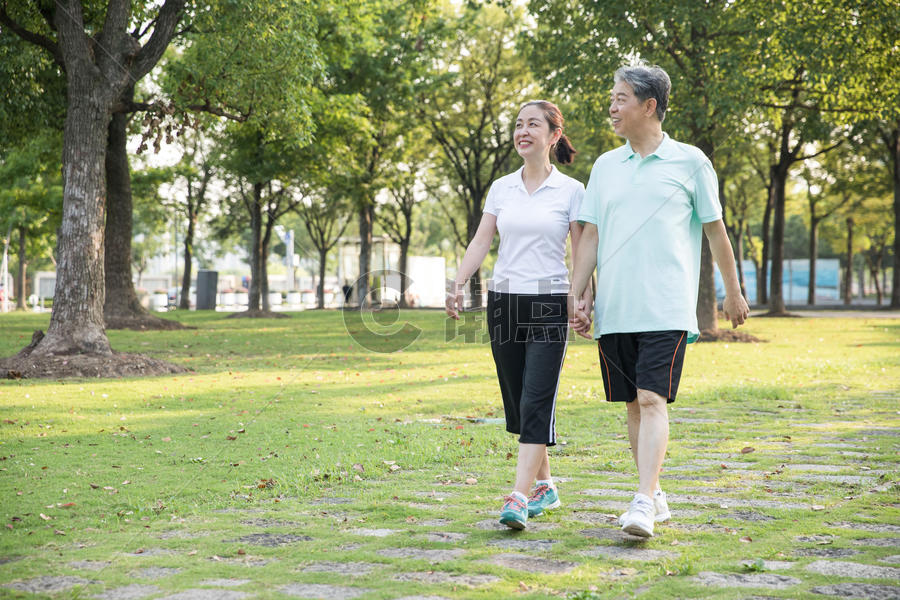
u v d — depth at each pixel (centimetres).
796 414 670
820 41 1431
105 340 1072
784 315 2800
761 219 5003
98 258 1084
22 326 2027
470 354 1320
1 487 397
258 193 2675
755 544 288
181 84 1427
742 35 1564
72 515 343
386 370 1071
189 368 1074
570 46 1650
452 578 250
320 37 2247
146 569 264
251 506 360
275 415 664
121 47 1119
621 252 318
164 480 414
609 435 562
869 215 4081
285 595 234
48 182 2811
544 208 334
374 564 267
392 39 2492
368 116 2533
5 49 1386
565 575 251
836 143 2972
